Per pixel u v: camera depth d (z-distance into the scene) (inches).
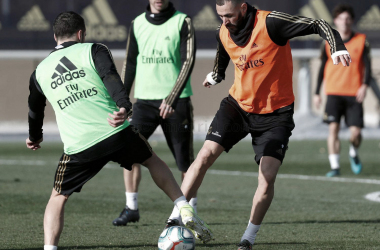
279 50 586.9
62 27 550.3
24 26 2532.0
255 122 608.1
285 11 2564.0
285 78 600.1
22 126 2598.4
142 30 785.6
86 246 623.8
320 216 829.8
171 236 547.2
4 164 1508.4
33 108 553.0
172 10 781.3
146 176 1310.3
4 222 759.1
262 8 2566.4
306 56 2500.0
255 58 587.8
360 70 1251.8
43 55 2539.4
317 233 701.3
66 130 529.0
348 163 1562.5
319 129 2395.4
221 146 606.9
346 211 874.1
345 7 1250.0
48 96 534.6
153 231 713.0
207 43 2593.5
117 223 749.9
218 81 670.5
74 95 525.7
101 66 519.2
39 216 805.9
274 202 961.5
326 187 1141.7
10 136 2303.2
